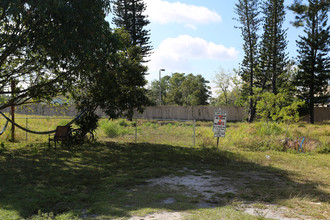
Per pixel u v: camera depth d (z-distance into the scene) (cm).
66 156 1006
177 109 4241
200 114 4125
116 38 1112
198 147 1312
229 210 458
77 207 473
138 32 3847
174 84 9506
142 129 2219
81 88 1359
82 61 1063
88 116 1393
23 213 435
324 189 618
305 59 3569
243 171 822
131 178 701
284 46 3519
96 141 1466
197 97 6838
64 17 898
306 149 1212
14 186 600
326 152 1191
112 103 1351
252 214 445
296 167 892
